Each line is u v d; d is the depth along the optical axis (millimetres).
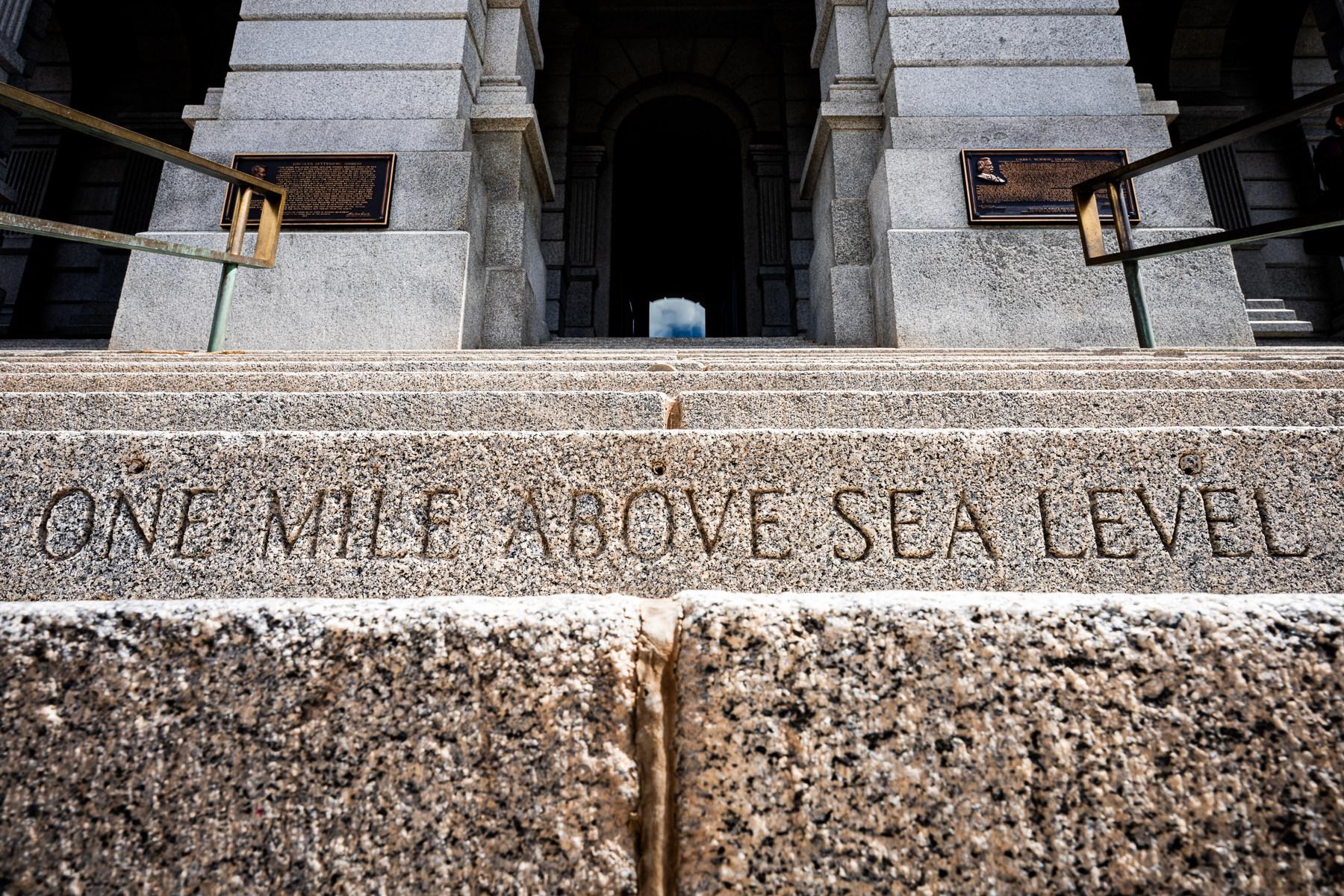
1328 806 732
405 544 1540
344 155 7047
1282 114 3568
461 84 7488
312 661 822
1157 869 727
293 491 1567
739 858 761
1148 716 775
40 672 804
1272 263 13328
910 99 7363
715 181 19531
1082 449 1631
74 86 14680
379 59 7480
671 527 1571
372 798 784
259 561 1519
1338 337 12461
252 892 752
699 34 15406
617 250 18328
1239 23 14797
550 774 797
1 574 1498
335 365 3201
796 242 13766
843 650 826
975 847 750
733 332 20797
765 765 790
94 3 14648
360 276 6773
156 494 1554
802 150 14375
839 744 793
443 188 7055
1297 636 792
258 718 803
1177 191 6875
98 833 764
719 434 1629
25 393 2158
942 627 825
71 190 14273
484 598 909
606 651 842
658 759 818
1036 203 6852
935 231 6859
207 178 7066
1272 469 1616
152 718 798
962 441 1634
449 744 804
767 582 1545
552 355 4207
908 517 1592
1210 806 741
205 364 3215
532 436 1610
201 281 6754
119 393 2178
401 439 1601
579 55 15312
